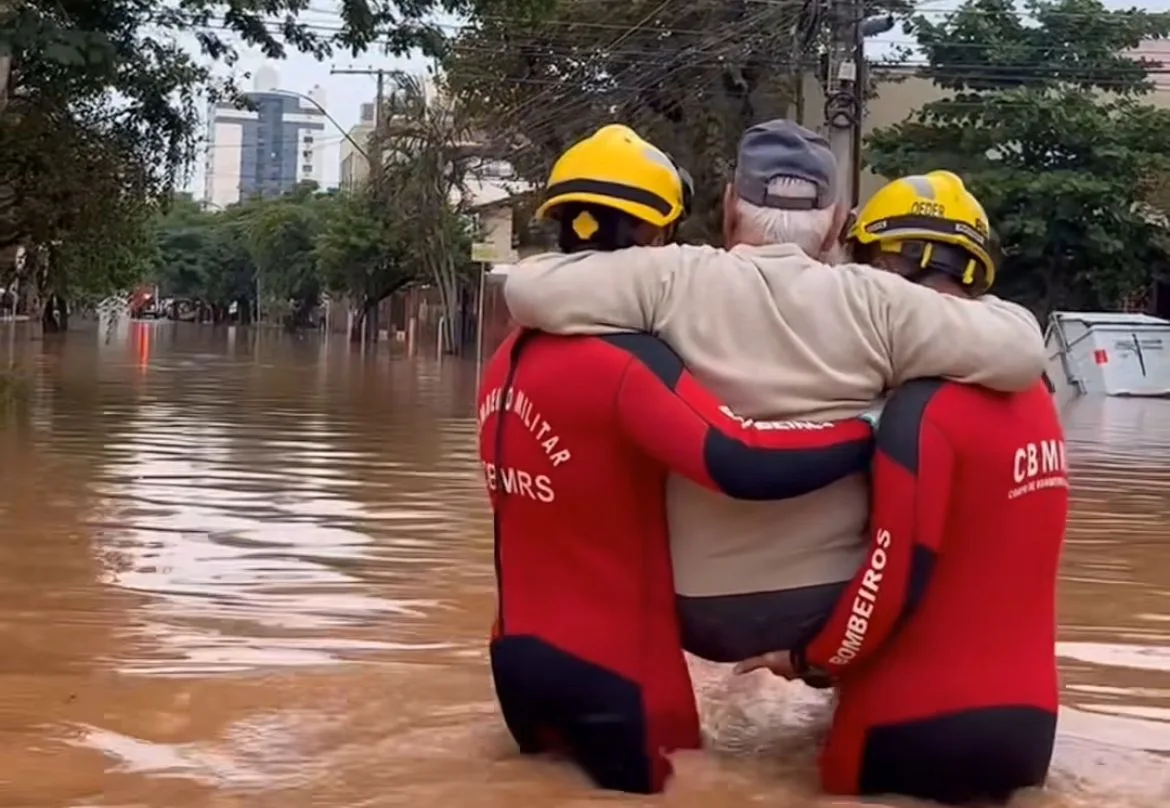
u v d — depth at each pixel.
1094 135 29.69
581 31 29.31
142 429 14.36
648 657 3.59
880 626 3.37
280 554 7.32
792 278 3.48
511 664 3.64
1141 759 4.02
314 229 69.44
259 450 12.62
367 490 9.98
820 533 3.49
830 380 3.43
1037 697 3.50
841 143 19.72
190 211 93.31
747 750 3.94
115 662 5.00
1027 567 3.46
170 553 7.27
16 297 42.59
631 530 3.54
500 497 3.65
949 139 30.27
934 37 30.91
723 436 3.30
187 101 24.67
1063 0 30.98
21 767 3.79
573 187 3.61
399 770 3.75
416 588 6.49
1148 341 25.75
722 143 28.27
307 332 71.81
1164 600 6.70
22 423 14.69
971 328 3.36
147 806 3.49
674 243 3.72
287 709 4.38
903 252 3.65
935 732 3.45
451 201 43.25
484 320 38.28
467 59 30.66
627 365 3.40
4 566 6.81
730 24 26.11
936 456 3.30
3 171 23.03
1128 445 15.52
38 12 17.25
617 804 3.50
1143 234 29.81
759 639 3.55
